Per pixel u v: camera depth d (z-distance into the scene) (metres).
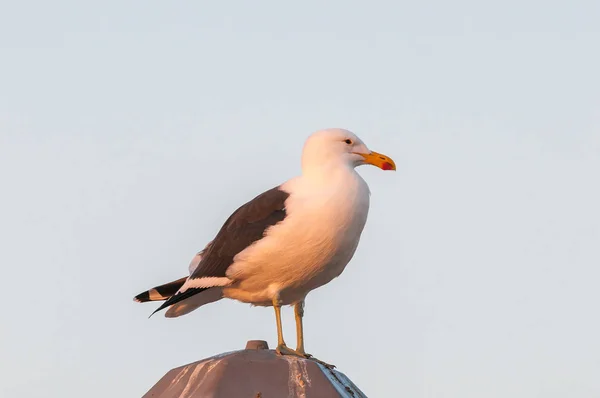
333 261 12.95
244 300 13.77
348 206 12.70
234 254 13.02
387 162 13.51
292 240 12.63
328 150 13.23
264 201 13.13
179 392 10.14
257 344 11.03
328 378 10.11
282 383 9.91
